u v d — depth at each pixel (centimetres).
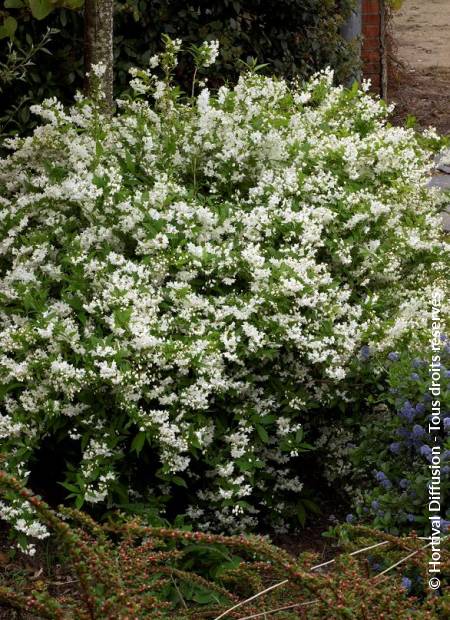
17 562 362
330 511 426
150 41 705
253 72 542
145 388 359
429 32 1812
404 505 339
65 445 392
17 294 381
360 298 439
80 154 438
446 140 526
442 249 474
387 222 452
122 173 446
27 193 446
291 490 421
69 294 386
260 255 404
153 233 392
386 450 369
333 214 429
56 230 412
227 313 377
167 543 352
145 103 487
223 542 267
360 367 393
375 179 481
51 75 638
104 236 401
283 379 392
